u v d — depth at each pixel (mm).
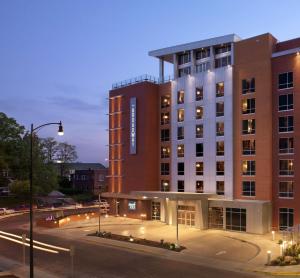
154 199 62406
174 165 62406
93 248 40406
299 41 50969
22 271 31656
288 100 50062
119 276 29609
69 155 126625
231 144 54875
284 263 31750
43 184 94750
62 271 31484
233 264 32781
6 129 89938
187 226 54469
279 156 50500
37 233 51406
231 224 51000
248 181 52969
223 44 58938
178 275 29562
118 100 69000
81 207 91062
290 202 49312
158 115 65750
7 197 94938
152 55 66938
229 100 55438
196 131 59531
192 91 60406
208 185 57406
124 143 67562
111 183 69562
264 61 51938
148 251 38156
